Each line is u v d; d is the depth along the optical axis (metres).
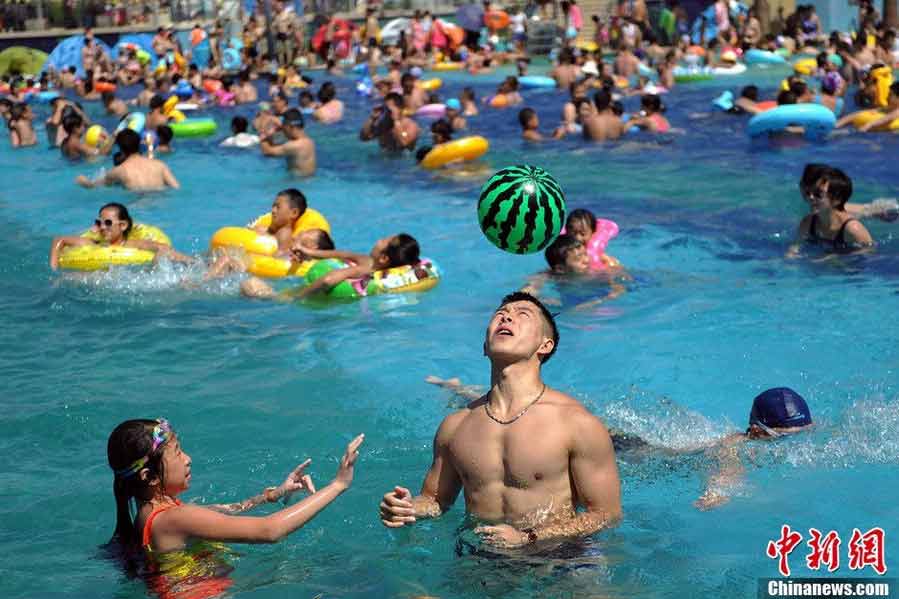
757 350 6.77
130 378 6.73
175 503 4.24
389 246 8.88
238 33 36.88
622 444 5.22
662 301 7.99
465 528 4.12
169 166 16.14
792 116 14.80
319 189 13.70
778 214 10.88
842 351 6.66
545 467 3.96
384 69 32.72
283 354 7.15
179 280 9.10
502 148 16.28
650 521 4.42
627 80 25.55
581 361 6.73
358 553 4.27
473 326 7.64
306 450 5.51
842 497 4.61
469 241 10.41
